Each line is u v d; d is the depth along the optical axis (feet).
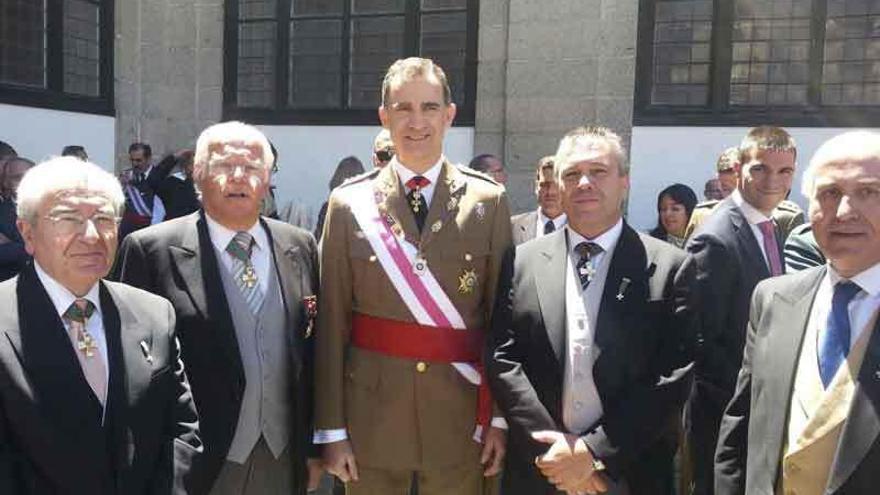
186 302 7.72
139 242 8.00
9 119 22.02
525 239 14.29
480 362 8.43
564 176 8.03
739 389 7.29
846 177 6.18
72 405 5.93
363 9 24.77
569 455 7.32
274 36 25.75
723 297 9.30
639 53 21.91
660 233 19.25
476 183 8.63
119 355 6.30
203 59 26.40
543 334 7.80
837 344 6.28
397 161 8.47
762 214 9.92
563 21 22.29
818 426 6.15
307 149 25.59
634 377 7.66
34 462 5.84
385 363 8.20
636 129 22.00
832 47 20.58
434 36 24.03
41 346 5.96
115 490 6.06
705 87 21.65
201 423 7.61
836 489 5.90
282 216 23.54
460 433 8.29
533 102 22.75
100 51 25.08
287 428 8.15
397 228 8.25
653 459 7.91
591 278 7.93
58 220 6.05
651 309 7.74
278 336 8.07
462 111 23.72
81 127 24.34
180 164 22.17
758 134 9.91
